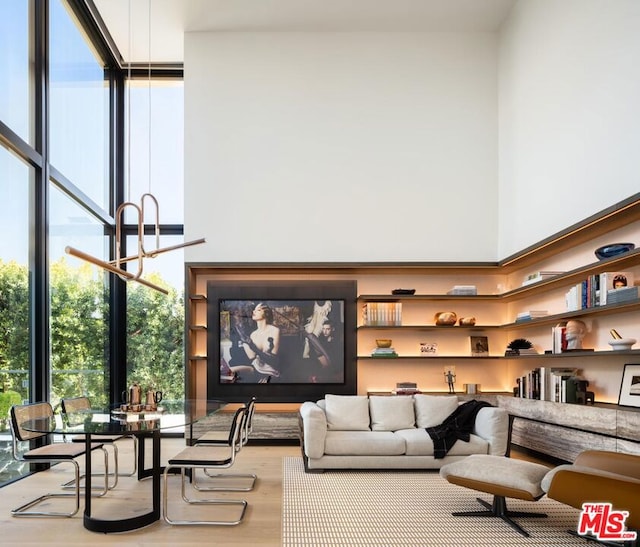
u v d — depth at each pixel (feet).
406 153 23.77
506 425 17.63
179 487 15.80
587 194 16.51
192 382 22.66
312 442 17.21
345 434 17.98
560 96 18.22
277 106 23.81
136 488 15.74
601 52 15.75
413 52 24.17
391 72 24.08
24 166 17.38
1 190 15.85
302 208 23.43
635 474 11.50
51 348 19.16
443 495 14.78
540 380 18.43
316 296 23.39
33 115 18.21
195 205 23.31
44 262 18.10
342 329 23.32
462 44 24.23
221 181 23.44
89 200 22.44
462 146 23.88
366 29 24.04
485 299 23.18
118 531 12.03
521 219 21.30
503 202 23.18
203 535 11.81
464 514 13.07
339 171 23.62
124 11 22.17
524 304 22.21
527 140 20.85
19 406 13.29
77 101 22.17
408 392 22.26
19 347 16.89
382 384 23.43
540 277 18.48
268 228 23.31
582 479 10.28
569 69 17.62
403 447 17.43
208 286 23.16
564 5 17.90
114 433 11.17
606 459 12.00
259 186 23.45
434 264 22.63
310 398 23.02
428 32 24.25
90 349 22.66
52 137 19.71
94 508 13.78
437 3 22.17
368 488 15.49
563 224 17.99
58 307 19.79
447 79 24.11
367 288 23.86
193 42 23.91
